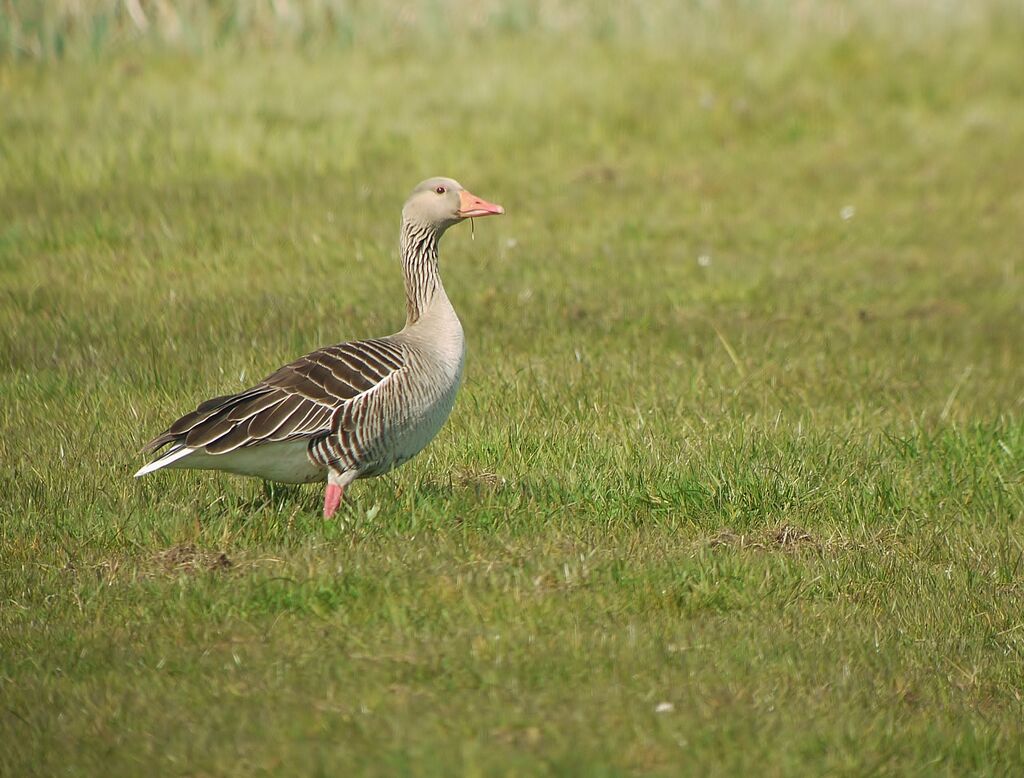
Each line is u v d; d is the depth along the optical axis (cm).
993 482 1262
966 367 1669
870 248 2200
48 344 1531
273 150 2386
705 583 977
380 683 806
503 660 841
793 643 902
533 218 2225
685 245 2145
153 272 1853
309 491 1130
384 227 2080
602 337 1672
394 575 948
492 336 1642
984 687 891
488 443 1242
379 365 1025
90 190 2180
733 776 731
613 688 814
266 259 1919
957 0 3391
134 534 1028
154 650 854
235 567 970
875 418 1427
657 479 1173
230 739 741
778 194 2441
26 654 846
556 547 1027
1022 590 1044
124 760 724
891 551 1102
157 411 1307
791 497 1166
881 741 786
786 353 1647
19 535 1021
